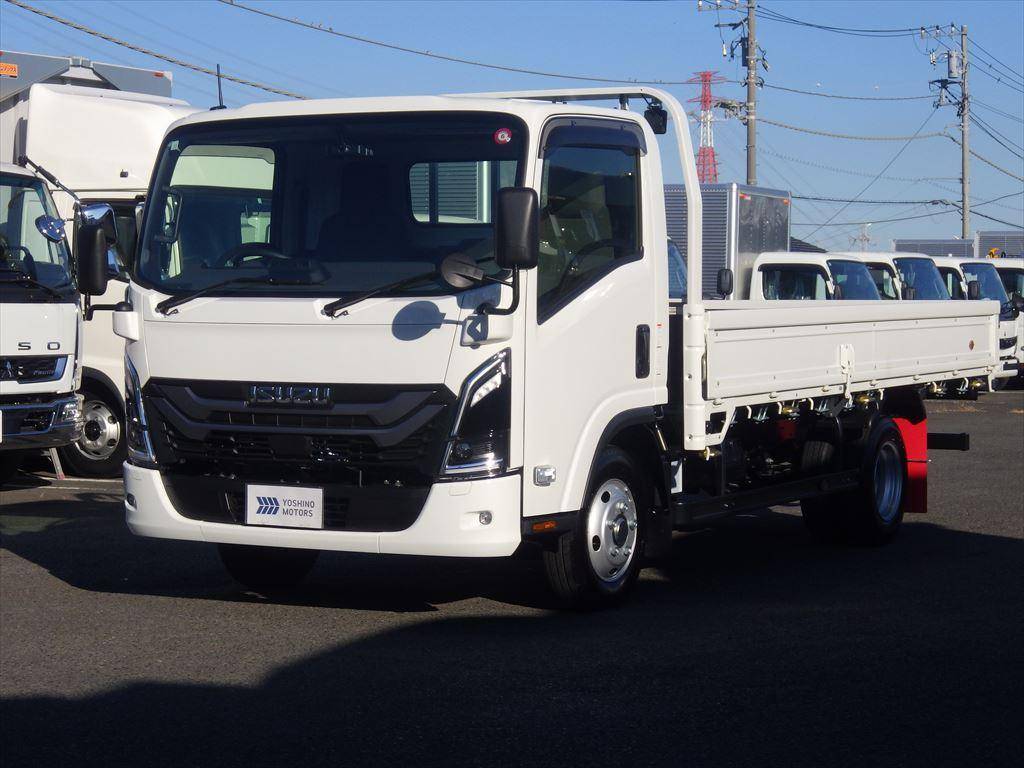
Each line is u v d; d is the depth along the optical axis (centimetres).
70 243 1274
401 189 703
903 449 1053
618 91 843
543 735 543
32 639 700
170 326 725
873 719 568
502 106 704
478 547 674
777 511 1214
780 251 2289
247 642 695
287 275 704
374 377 679
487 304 667
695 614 766
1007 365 2620
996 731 553
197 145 750
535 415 695
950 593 830
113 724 557
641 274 778
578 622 743
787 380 904
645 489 799
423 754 520
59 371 1197
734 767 508
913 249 4084
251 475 712
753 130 4050
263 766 507
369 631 720
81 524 1076
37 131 1323
